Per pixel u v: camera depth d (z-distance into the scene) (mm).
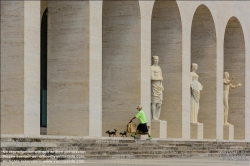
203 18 76625
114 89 64938
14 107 52281
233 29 83750
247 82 84250
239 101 83812
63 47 58594
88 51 57688
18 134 51438
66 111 58312
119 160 49312
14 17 52469
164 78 71312
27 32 52406
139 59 64312
